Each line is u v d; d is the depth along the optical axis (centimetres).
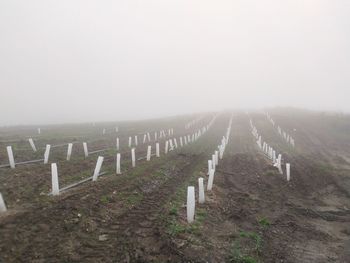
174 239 1123
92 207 1358
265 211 1620
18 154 2373
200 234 1205
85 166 2145
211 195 1728
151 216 1341
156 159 2625
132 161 2292
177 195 1672
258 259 1093
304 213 1658
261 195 1894
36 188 1579
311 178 2328
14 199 1412
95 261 960
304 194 2009
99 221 1252
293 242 1285
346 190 2112
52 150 2675
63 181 1744
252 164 2677
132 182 1809
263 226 1399
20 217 1203
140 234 1159
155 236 1145
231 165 2619
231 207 1602
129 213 1370
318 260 1153
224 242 1180
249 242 1209
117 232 1172
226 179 2186
